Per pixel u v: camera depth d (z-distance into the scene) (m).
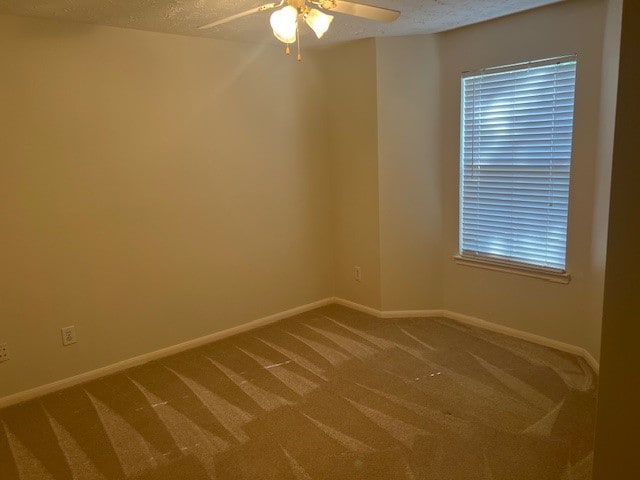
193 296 3.42
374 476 2.05
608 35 2.60
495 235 3.43
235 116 3.45
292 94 3.73
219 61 3.31
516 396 2.63
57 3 2.37
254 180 3.62
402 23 3.07
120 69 2.91
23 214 2.68
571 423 2.36
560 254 3.10
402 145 3.61
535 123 3.06
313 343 3.43
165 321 3.31
